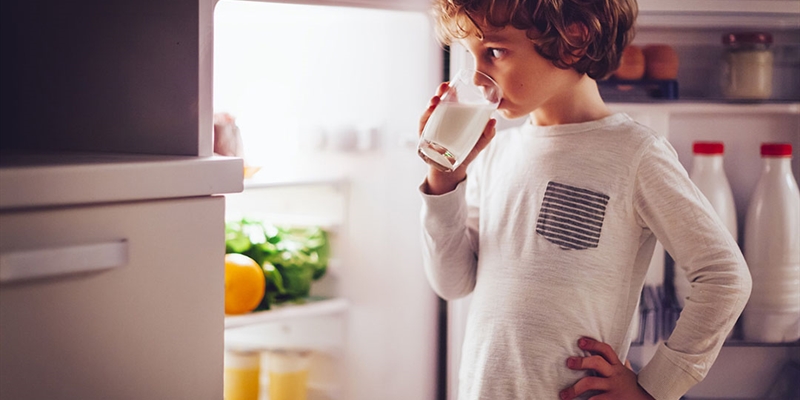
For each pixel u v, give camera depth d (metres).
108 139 1.13
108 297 0.91
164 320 0.95
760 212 1.43
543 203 1.11
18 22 1.22
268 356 1.59
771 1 1.38
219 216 0.99
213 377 1.00
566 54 1.05
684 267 1.05
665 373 1.04
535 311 1.08
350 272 1.57
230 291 1.40
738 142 1.51
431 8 1.32
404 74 1.46
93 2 1.12
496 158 1.24
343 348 1.58
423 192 1.19
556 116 1.16
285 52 1.53
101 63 1.13
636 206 1.08
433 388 1.53
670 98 1.40
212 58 1.04
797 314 1.43
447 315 1.47
